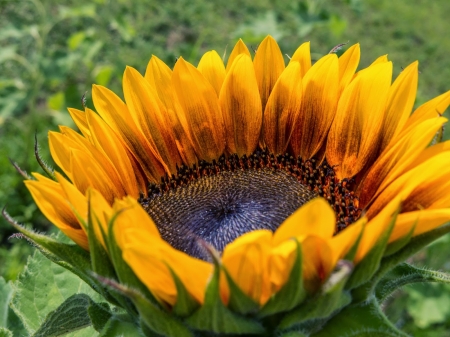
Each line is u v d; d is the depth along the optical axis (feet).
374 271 0.44
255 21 1.38
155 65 0.61
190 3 1.96
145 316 0.43
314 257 0.42
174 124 0.63
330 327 0.46
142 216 0.43
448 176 0.48
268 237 0.39
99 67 1.55
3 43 1.70
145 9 1.90
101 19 1.77
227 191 0.59
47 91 1.58
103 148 0.57
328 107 0.60
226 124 0.63
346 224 0.56
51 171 0.55
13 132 1.47
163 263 0.42
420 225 0.45
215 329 0.43
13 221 0.49
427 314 1.15
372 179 0.54
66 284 0.70
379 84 0.55
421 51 1.99
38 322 0.68
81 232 0.49
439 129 0.51
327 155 0.60
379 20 2.09
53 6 1.82
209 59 0.62
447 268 1.18
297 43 1.92
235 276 0.41
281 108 0.62
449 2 2.25
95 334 0.66
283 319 0.43
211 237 0.52
